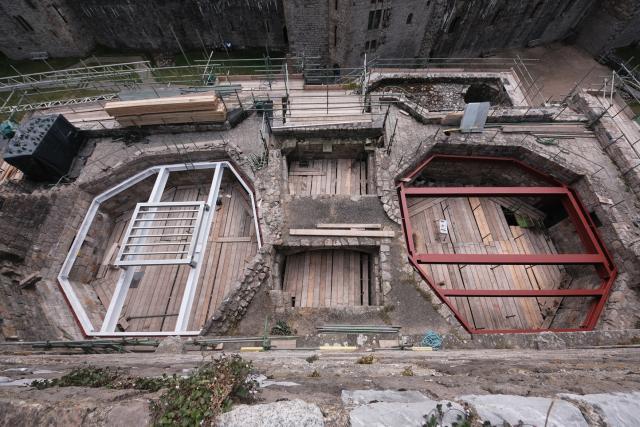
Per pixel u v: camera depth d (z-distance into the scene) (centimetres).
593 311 781
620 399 241
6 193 912
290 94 1198
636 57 2242
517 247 1016
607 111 1008
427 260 811
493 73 1305
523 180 1054
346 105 1141
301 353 603
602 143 970
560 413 224
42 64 2245
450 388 304
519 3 1908
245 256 969
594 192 873
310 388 313
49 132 943
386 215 878
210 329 718
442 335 686
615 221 820
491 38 2158
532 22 2105
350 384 329
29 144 912
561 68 2227
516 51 2306
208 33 2195
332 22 1675
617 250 800
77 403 257
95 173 991
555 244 1022
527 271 980
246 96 1182
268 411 232
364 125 1019
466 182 1141
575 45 2352
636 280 755
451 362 484
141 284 944
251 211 1025
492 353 580
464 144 977
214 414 244
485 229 1047
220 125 1045
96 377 362
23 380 378
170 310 900
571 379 334
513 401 239
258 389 297
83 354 661
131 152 1037
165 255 992
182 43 2262
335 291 897
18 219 848
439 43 2009
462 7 1788
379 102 1070
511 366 427
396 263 806
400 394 273
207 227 882
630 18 2005
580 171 904
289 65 1955
